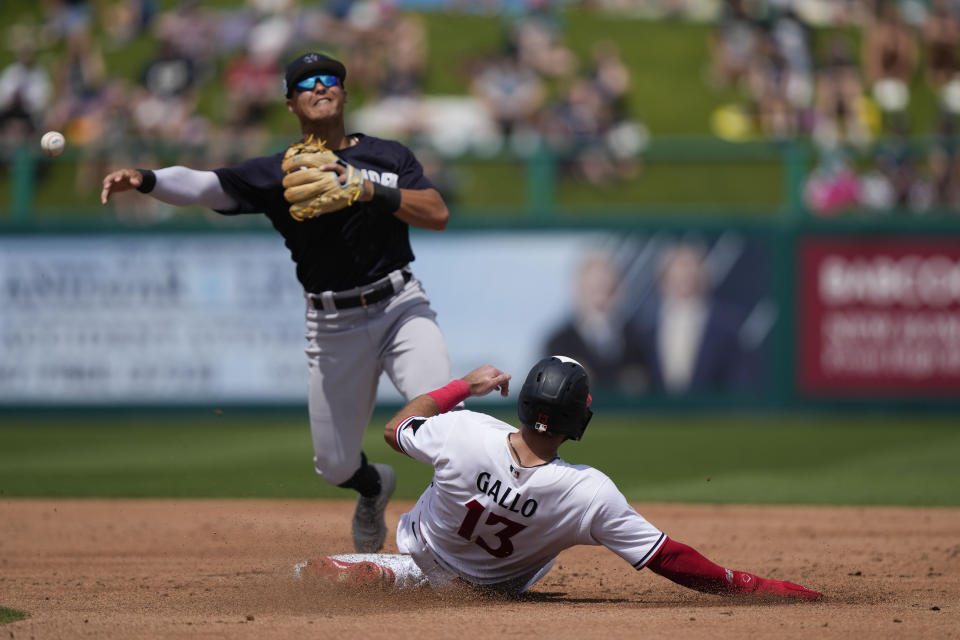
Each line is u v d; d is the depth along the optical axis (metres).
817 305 49.28
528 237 49.53
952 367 48.91
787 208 51.62
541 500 14.32
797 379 49.25
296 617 14.45
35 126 67.38
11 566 20.50
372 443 42.56
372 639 12.81
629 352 49.34
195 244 49.66
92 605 15.99
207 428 47.38
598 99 69.25
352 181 16.44
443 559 15.41
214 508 28.53
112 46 74.56
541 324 49.44
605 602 15.92
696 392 49.31
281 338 49.50
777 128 71.06
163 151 52.44
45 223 49.81
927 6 78.56
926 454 39.09
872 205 52.34
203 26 74.25
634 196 52.09
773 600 15.39
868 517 26.69
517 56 75.69
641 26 84.88
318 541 23.59
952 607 15.40
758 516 26.91
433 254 49.59
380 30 75.06
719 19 78.94
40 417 49.59
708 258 49.34
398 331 17.86
